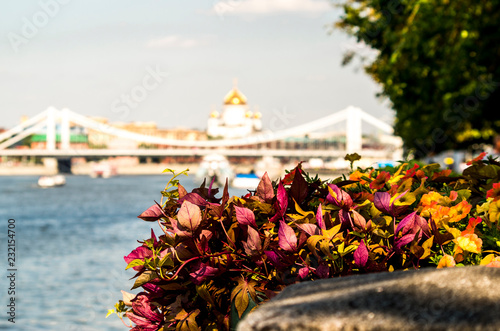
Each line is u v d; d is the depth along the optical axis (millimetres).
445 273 1170
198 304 2010
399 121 17719
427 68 14008
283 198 2027
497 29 12602
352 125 86500
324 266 1848
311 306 1112
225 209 2117
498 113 15516
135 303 2113
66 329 19031
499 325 992
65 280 30062
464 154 19531
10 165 198875
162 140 104938
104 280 29219
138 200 90438
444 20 12680
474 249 1929
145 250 2123
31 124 112250
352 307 1083
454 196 2207
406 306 1062
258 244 1928
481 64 13164
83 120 111875
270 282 1942
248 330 1108
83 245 43844
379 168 2861
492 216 2088
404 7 14727
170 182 2256
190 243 1988
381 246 1941
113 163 199625
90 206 79500
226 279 1991
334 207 2072
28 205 82062
